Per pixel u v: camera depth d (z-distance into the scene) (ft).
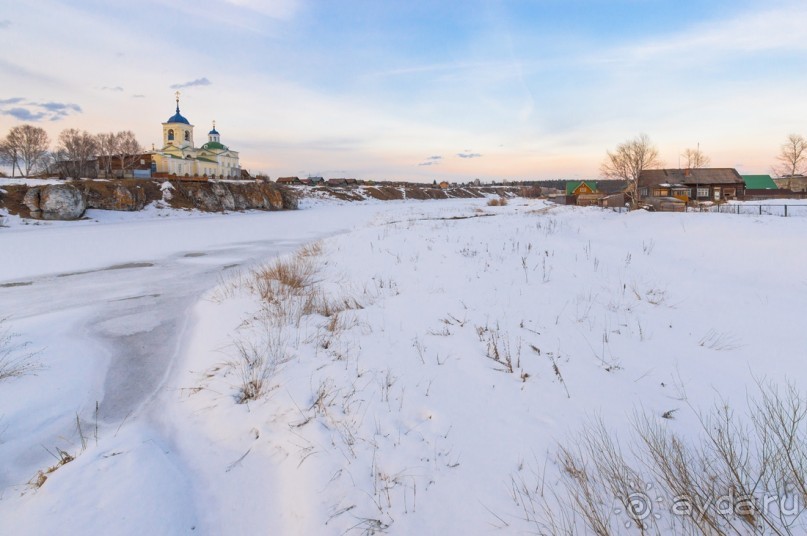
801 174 190.70
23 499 11.05
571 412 13.03
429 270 33.68
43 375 18.97
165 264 50.57
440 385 15.29
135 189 139.23
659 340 18.53
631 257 35.42
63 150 225.35
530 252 37.86
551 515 9.01
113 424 15.06
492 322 21.22
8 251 61.21
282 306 26.76
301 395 15.20
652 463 10.27
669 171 172.45
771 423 11.58
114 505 10.57
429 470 10.96
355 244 51.60
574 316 21.67
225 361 19.13
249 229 96.84
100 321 27.45
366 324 22.35
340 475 11.05
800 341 17.62
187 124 233.55
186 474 12.16
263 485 11.46
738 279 28.63
